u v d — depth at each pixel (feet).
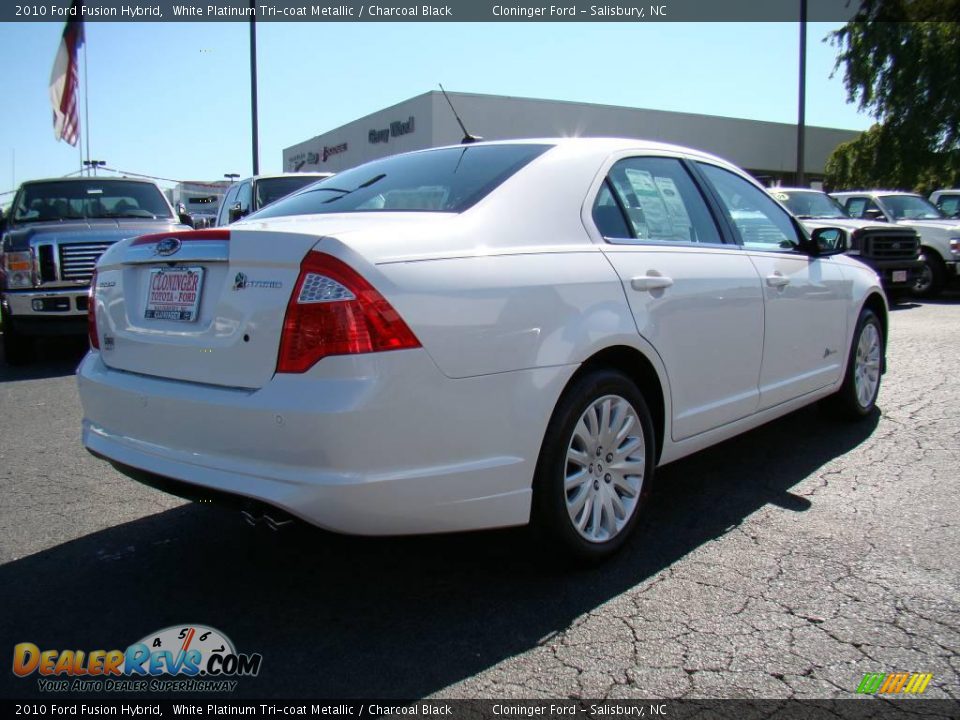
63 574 11.02
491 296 9.31
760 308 13.52
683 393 12.02
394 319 8.53
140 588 10.59
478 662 8.73
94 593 10.46
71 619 9.80
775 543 11.64
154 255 10.04
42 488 14.55
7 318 27.22
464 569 11.00
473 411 9.11
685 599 10.03
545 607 9.91
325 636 9.34
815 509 12.96
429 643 9.13
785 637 9.09
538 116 117.39
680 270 11.92
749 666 8.54
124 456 10.05
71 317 27.37
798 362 14.99
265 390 8.69
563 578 10.68
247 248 9.05
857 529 12.10
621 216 11.66
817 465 15.19
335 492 8.41
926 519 12.41
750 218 14.52
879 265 39.91
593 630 9.33
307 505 8.45
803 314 14.94
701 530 12.19
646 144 12.94
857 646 8.89
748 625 9.37
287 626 9.58
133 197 32.12
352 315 8.43
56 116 48.91
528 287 9.70
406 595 10.30
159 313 10.03
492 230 9.91
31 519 13.01
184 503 13.76
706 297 12.23
